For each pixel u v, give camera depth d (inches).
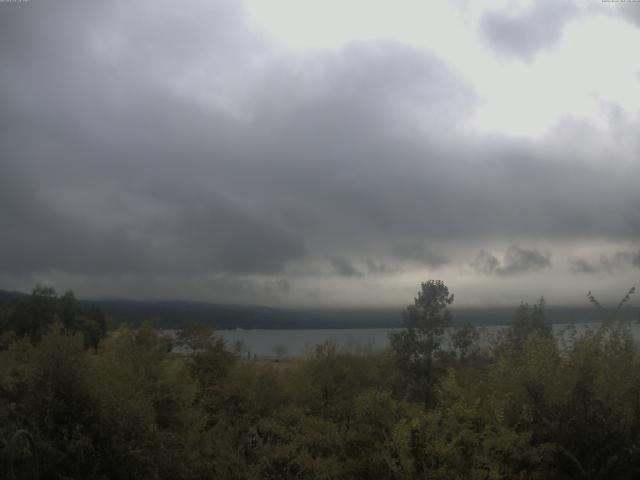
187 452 409.1
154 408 440.8
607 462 311.3
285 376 685.3
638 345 376.2
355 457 373.7
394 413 378.0
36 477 298.4
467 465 321.7
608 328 370.6
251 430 507.8
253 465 406.9
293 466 386.3
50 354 375.2
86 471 342.3
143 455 363.9
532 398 342.3
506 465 318.3
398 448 334.0
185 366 635.5
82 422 358.3
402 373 752.3
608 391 334.0
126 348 534.0
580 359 342.0
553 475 324.2
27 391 364.5
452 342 826.2
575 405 331.3
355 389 618.8
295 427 430.0
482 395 371.2
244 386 615.2
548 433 331.6
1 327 1315.2
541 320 752.3
